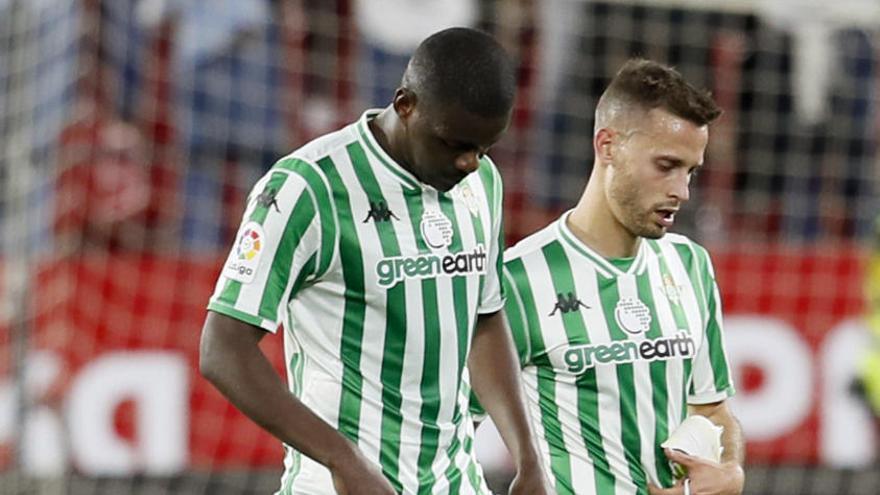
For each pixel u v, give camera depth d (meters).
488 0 30.59
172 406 26.52
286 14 29.69
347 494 12.98
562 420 16.20
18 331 26.25
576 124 30.67
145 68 28.67
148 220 28.09
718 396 16.84
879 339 28.73
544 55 30.73
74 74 27.92
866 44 31.95
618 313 16.27
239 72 29.23
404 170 13.69
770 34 31.44
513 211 29.97
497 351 14.95
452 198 14.07
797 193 31.42
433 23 30.41
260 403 13.09
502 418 14.76
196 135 28.86
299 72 29.75
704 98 15.52
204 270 26.97
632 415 16.16
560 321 16.22
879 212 31.64
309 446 13.04
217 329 13.27
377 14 30.20
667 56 31.19
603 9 30.94
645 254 16.56
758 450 28.22
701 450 15.83
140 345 26.47
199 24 29.06
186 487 26.52
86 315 26.28
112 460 26.20
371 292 13.63
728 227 30.98
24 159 27.67
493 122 12.78
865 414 28.59
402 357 13.77
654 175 15.52
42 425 26.03
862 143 31.83
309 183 13.46
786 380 28.41
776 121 31.44
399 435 13.84
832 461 28.45
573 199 30.42
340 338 13.72
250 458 26.83
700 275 16.86
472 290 14.11
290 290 13.52
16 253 26.88
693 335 16.45
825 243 30.05
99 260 26.48
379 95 30.30
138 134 28.41
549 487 14.62
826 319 28.62
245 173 29.23
